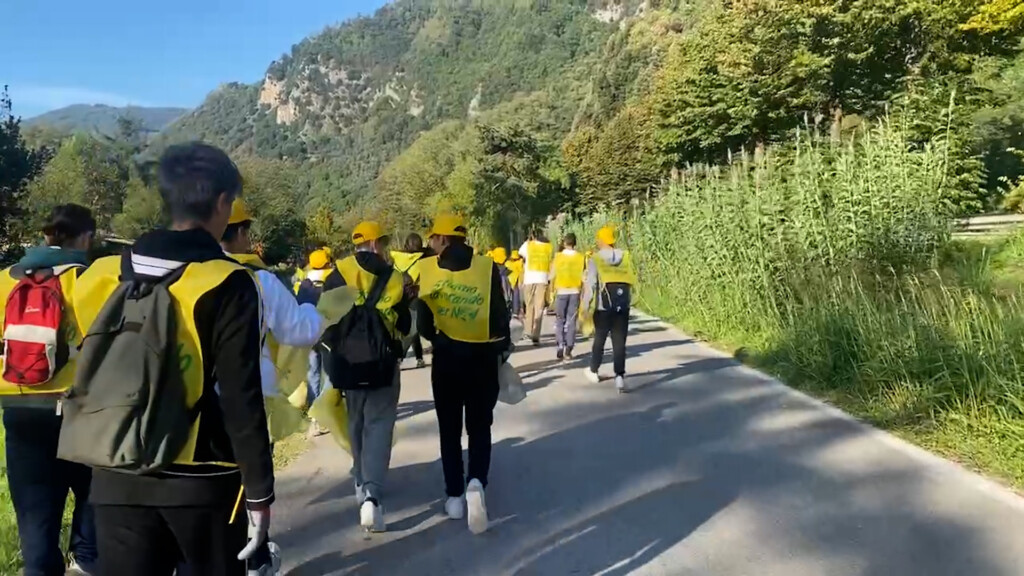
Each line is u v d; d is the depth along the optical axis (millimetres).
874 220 11156
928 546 4680
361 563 4770
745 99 28562
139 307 2488
